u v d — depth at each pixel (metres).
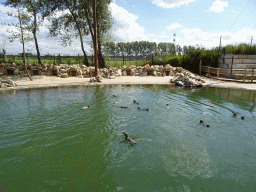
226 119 7.42
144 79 19.00
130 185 3.53
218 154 4.77
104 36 24.05
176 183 3.60
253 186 3.54
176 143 5.36
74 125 6.63
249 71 20.03
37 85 14.92
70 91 13.09
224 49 21.61
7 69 19.58
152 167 4.14
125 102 9.98
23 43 16.45
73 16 22.92
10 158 4.47
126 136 5.58
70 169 4.05
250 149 5.05
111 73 20.44
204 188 3.47
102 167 4.13
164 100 10.55
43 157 4.53
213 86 15.67
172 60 26.50
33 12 21.59
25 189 3.40
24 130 6.14
